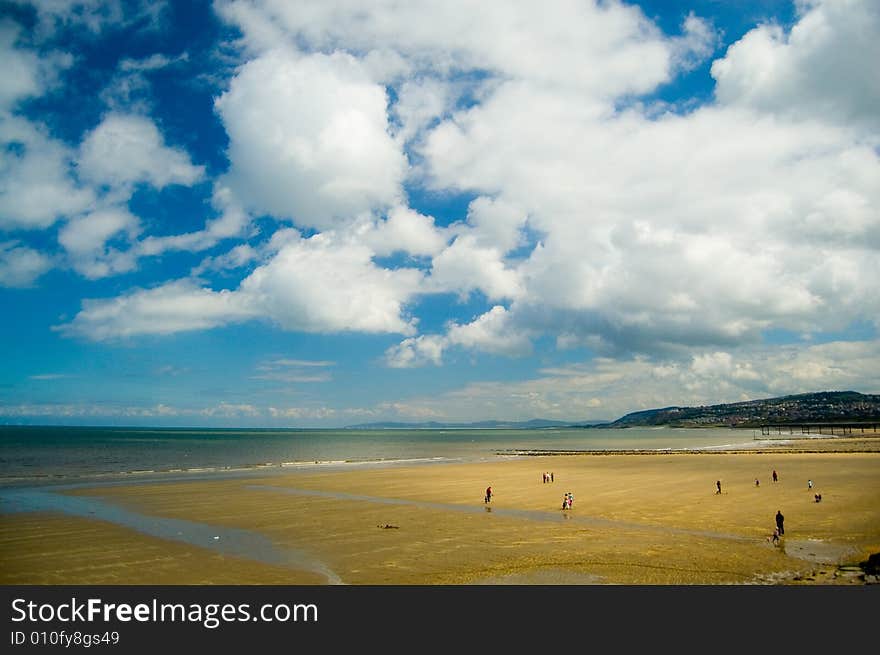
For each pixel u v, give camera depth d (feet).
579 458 364.99
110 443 635.66
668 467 273.33
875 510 132.36
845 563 85.35
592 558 90.94
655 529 113.91
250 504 153.48
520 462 331.77
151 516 134.21
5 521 127.75
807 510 133.69
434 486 196.24
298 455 440.04
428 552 96.53
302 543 104.32
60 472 270.05
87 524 123.85
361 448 578.25
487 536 108.78
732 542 101.30
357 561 91.20
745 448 465.88
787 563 86.07
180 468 294.66
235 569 86.99
